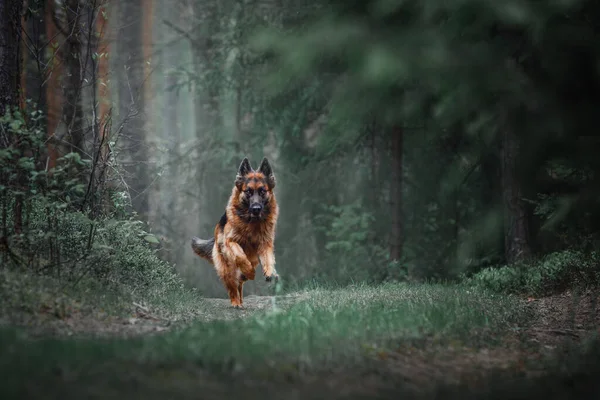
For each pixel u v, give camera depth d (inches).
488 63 539.8
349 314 285.0
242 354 203.0
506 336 293.3
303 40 621.6
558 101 558.3
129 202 403.9
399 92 635.5
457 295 414.0
